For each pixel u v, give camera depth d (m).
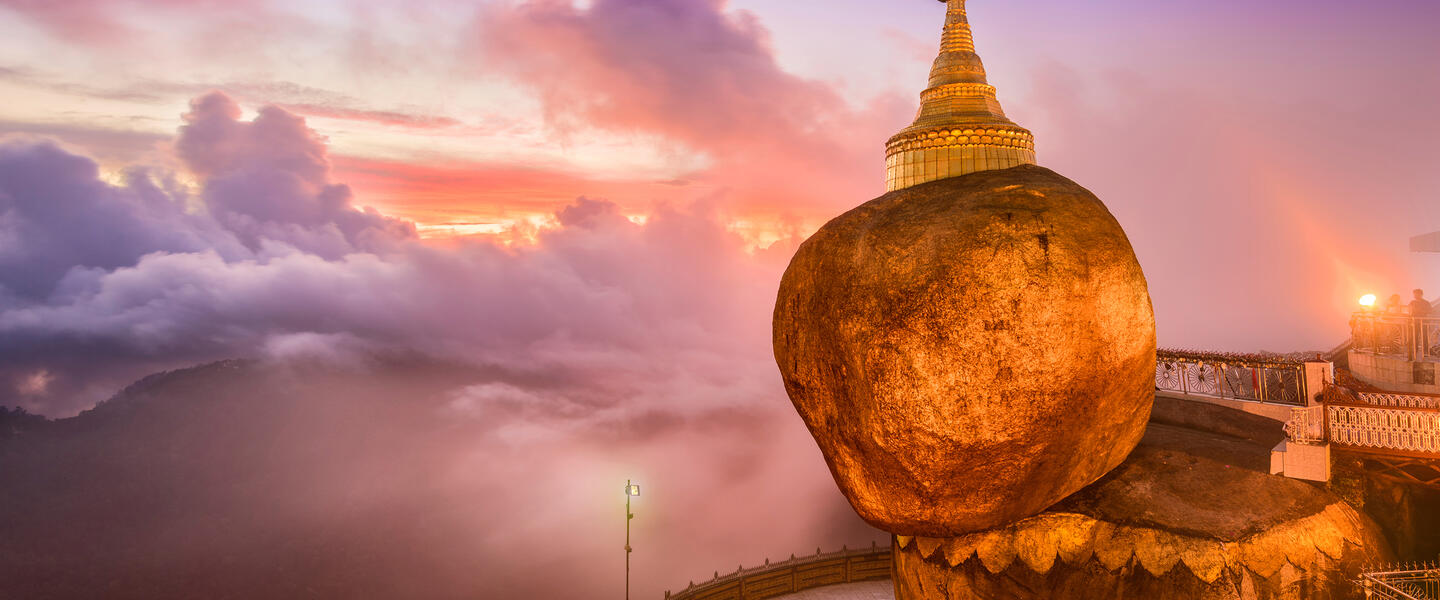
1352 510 15.39
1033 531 15.56
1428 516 16.41
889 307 13.84
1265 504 15.07
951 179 16.19
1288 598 13.90
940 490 14.34
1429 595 14.27
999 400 13.34
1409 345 19.91
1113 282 13.96
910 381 13.61
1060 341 13.34
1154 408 19.69
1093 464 15.62
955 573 15.85
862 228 15.27
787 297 16.59
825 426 15.94
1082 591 14.90
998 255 13.34
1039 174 15.61
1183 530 14.56
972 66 17.98
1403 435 15.14
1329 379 16.81
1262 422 17.94
